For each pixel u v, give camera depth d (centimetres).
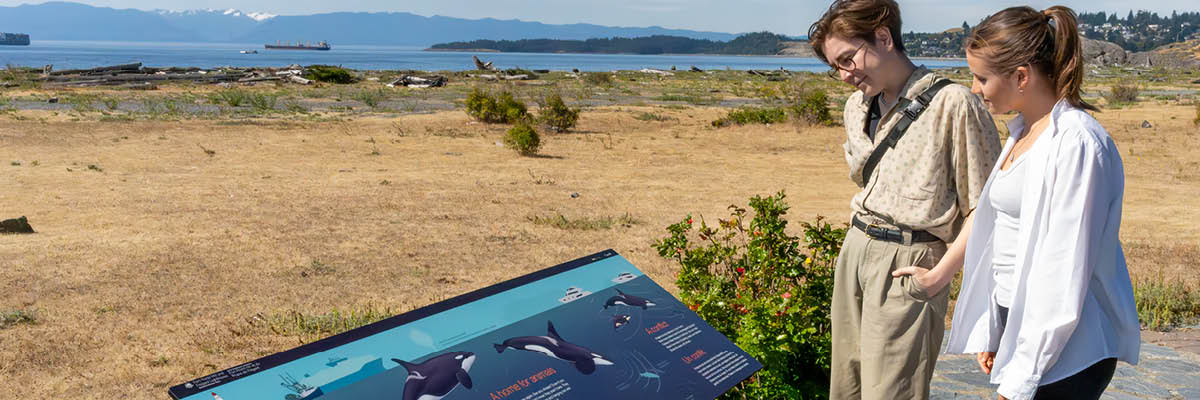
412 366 172
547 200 1267
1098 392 167
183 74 5659
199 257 833
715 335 218
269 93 3978
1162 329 480
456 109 3222
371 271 795
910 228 213
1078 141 154
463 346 183
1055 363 164
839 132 2481
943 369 374
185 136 2064
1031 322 160
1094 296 164
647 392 188
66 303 660
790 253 351
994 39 164
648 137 2322
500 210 1167
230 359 529
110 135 2033
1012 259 174
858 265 227
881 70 209
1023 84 164
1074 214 154
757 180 1546
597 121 2788
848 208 1225
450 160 1755
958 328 194
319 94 4028
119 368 510
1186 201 1270
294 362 166
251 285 731
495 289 213
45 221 1019
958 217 215
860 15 204
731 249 367
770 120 2717
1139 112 3112
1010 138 178
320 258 844
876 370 220
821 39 217
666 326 213
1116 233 162
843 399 247
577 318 206
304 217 1077
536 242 948
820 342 307
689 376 199
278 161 1675
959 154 204
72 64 11612
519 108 2603
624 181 1506
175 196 1223
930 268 217
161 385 482
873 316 221
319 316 626
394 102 3619
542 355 187
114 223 1011
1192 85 7181
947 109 203
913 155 209
